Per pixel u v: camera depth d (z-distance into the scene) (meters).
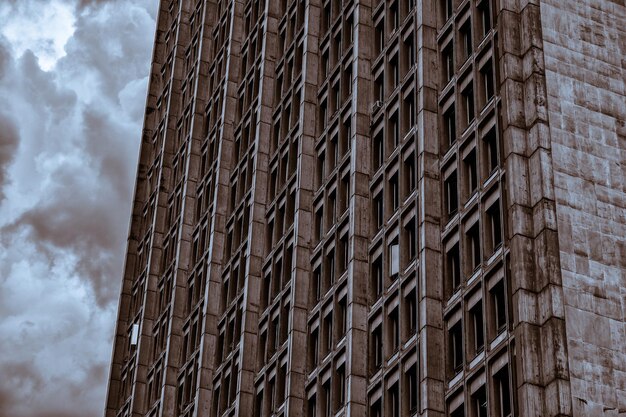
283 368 79.25
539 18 62.72
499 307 58.72
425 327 62.22
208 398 89.19
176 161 116.38
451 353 61.53
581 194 58.38
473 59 66.25
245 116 99.31
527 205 57.88
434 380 60.72
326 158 82.06
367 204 74.00
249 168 94.88
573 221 57.44
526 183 58.50
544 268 55.69
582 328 54.72
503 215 59.69
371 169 75.12
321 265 78.12
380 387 66.62
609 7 65.00
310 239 80.88
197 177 107.31
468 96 67.12
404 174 70.69
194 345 96.44
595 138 60.34
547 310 54.72
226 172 99.25
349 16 85.12
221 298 93.50
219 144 101.44
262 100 94.62
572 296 55.38
